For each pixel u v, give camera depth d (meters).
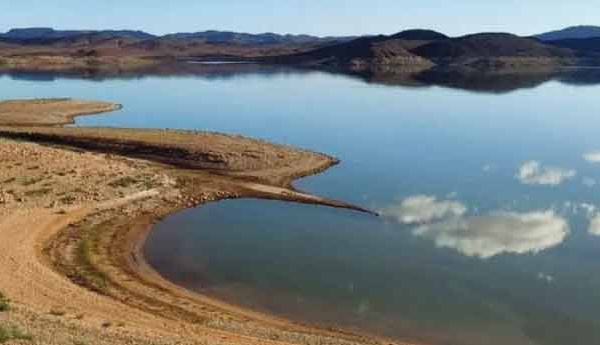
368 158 71.88
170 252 38.88
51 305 26.84
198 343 22.80
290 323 29.14
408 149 79.06
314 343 25.66
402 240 41.84
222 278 34.94
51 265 34.38
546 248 40.25
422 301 32.12
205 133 74.56
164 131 75.12
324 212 48.56
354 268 36.72
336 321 29.73
